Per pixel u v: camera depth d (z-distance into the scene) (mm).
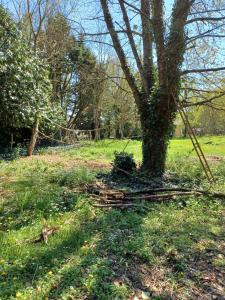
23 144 22156
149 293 4406
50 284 4332
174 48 11391
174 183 10852
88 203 7711
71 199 7918
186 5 11227
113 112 34156
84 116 36188
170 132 12336
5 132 20656
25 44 16266
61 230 6016
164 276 4836
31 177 10969
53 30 25406
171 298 4359
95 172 12312
